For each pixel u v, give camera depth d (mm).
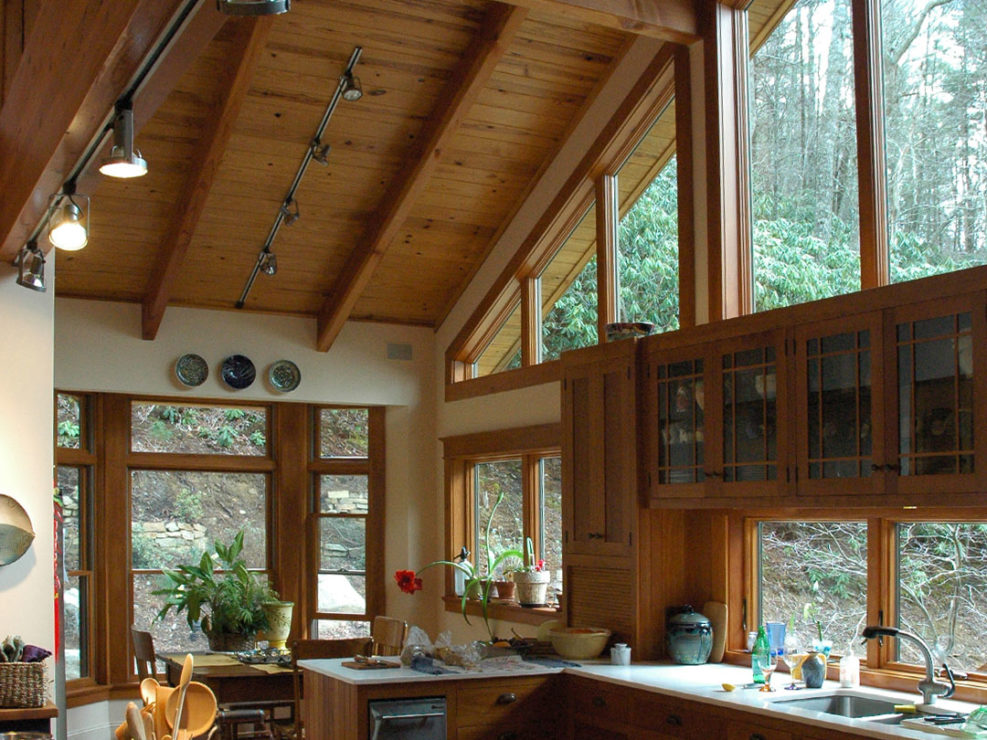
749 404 4945
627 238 6531
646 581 5555
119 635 7531
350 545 8320
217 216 7051
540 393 7117
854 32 4996
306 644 6078
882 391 4258
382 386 8273
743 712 4402
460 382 8086
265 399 7957
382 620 6160
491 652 5695
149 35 3072
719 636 5492
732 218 5652
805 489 4598
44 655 4598
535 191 7309
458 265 7977
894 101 4848
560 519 7016
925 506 4070
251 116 6398
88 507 7582
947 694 4188
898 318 4227
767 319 4848
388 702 5000
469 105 6344
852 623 4980
